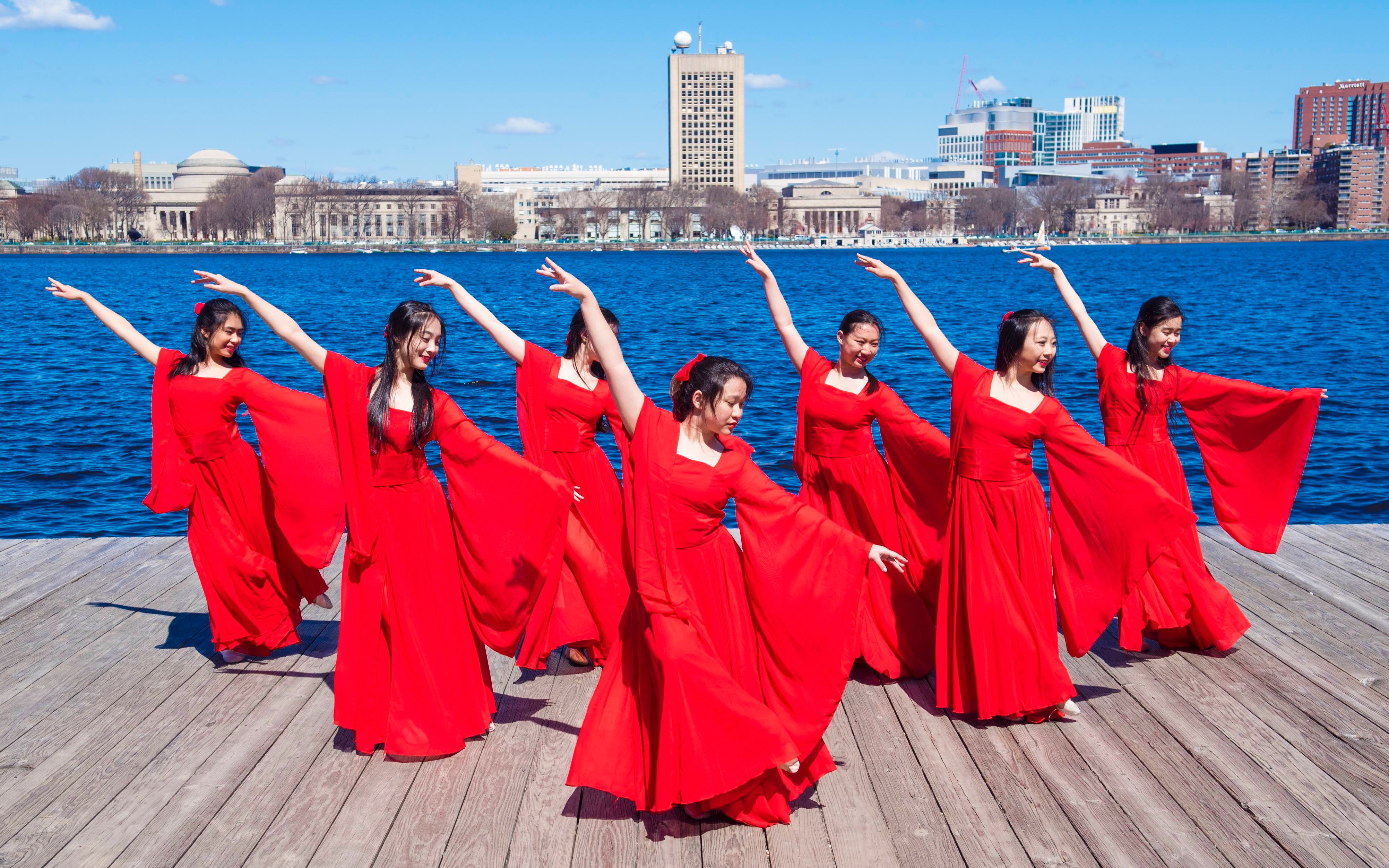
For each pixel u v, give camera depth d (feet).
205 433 17.44
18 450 48.62
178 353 17.80
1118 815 13.51
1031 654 15.66
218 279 15.93
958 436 16.05
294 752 15.31
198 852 12.82
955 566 16.10
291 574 18.49
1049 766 14.78
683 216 555.28
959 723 16.17
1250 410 18.47
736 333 101.04
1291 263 272.72
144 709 16.66
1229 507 19.16
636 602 13.42
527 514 15.26
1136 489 15.90
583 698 17.43
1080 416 54.90
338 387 14.66
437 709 15.03
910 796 14.05
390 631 15.03
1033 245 510.99
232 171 609.83
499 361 77.10
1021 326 15.83
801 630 13.44
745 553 13.58
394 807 13.85
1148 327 18.43
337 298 171.12
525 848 12.96
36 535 36.65
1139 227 613.93
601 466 18.84
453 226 551.18
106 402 61.16
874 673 18.25
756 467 13.61
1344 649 18.63
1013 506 15.74
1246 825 13.25
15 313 129.90
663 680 12.78
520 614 15.51
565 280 13.23
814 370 18.44
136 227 543.39
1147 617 18.19
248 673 18.07
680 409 13.26
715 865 12.59
